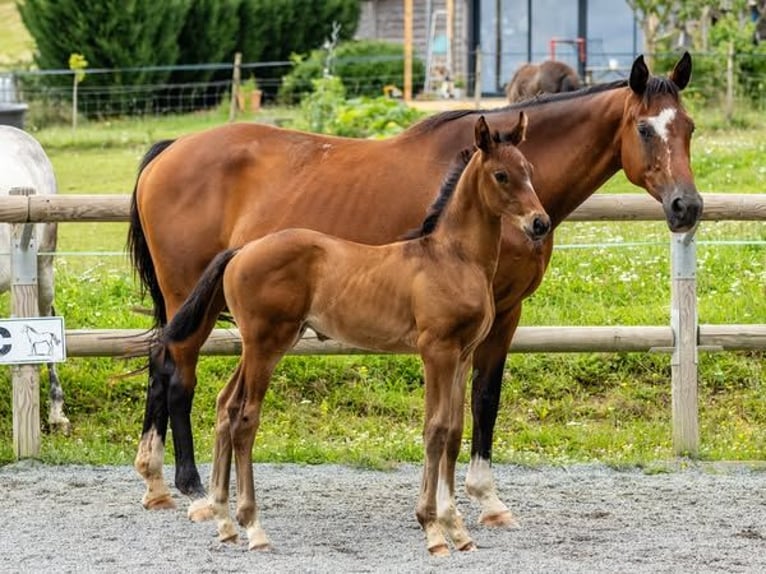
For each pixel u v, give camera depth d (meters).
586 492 8.38
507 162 6.65
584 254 12.78
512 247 7.35
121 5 25.64
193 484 7.77
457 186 6.84
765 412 10.32
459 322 6.75
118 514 7.80
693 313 9.27
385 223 7.68
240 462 6.95
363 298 6.83
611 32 27.64
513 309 7.63
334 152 7.95
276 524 7.56
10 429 9.91
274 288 6.80
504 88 28.06
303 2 28.55
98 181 18.00
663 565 6.67
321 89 20.59
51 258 10.24
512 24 28.12
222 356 10.21
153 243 8.14
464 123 7.78
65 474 8.84
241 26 27.80
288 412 10.32
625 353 10.70
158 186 8.09
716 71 22.19
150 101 25.64
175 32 26.23
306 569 6.59
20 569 6.62
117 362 10.75
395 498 8.20
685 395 9.30
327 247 6.89
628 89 7.63
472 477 7.70
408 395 10.59
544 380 10.66
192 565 6.68
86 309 11.53
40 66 26.28
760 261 12.49
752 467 9.03
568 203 7.82
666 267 12.47
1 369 10.48
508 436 9.98
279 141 8.06
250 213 7.90
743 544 7.10
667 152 7.32
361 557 6.84
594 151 7.70
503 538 7.29
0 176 9.98
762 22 25.44
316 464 9.20
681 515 7.76
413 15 30.39
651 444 9.71
